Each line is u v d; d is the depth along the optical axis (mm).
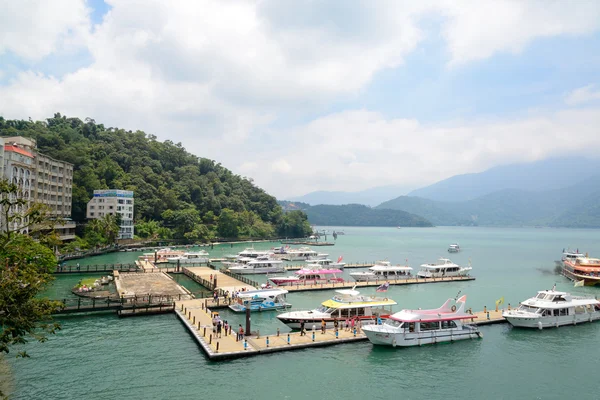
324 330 51969
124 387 37312
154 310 61062
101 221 158875
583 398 37531
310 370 41844
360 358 45281
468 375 41750
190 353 45438
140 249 167500
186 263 128500
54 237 34812
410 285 95625
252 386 38062
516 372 42688
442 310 53406
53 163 146750
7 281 27422
